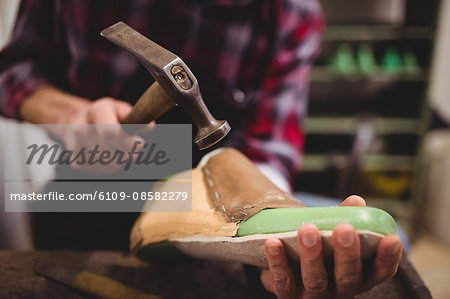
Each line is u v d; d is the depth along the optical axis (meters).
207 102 0.81
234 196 0.50
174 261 0.58
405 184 2.21
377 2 2.15
